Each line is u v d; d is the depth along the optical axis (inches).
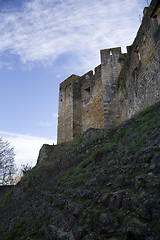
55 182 378.6
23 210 377.4
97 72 807.1
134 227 128.7
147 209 135.6
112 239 138.8
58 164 529.3
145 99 466.6
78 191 245.1
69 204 228.1
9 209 493.7
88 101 824.9
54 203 275.3
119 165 240.4
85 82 876.6
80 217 188.7
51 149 743.1
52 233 209.0
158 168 172.4
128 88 582.9
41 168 615.2
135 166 202.5
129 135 341.7
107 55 767.1
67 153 560.7
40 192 406.3
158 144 221.9
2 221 416.8
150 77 449.7
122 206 159.6
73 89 876.6
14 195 600.7
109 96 704.4
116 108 686.5
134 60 546.6
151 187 153.9
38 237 232.4
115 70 737.0
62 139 847.1
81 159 422.6
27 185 562.6
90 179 257.6
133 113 530.3
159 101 390.3
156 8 437.1
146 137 272.2
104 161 295.3
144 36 491.5
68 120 844.0
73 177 330.0
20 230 291.7
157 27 441.7
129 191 169.9
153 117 333.4
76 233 171.2
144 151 220.1
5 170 774.5
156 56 429.4
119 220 148.5
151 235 117.5
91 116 780.0
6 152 771.4
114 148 323.3
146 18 484.4
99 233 152.6
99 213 169.2
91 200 205.2
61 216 225.1
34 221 283.1
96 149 412.2
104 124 670.5
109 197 179.9
